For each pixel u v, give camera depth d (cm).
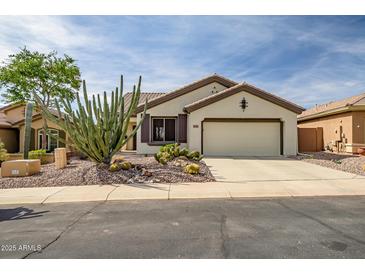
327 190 760
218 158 1512
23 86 1772
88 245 396
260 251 372
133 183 860
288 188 784
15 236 434
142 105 1762
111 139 1047
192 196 701
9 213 566
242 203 636
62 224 491
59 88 1884
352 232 442
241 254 363
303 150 2002
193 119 1641
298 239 412
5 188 805
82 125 982
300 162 1353
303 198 685
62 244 401
